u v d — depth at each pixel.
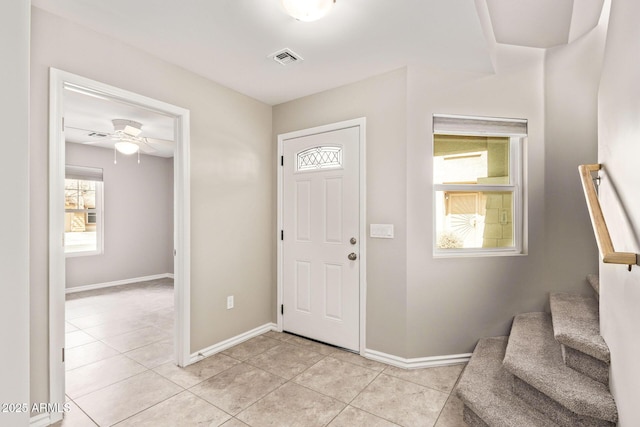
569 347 1.70
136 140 4.24
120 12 1.78
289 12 1.64
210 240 2.65
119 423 1.78
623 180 1.34
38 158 1.73
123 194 5.52
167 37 2.04
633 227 1.22
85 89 1.95
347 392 2.10
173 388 2.14
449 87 2.48
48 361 1.76
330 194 2.85
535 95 2.56
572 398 1.45
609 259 1.19
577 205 2.49
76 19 1.84
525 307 2.54
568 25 2.33
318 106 2.93
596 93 2.45
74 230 5.03
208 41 2.09
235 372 2.36
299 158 3.07
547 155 2.54
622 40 1.35
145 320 3.58
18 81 0.34
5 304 0.32
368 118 2.62
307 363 2.50
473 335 2.52
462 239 2.63
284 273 3.17
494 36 2.45
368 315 2.61
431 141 2.46
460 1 1.70
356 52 2.23
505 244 2.66
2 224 0.32
